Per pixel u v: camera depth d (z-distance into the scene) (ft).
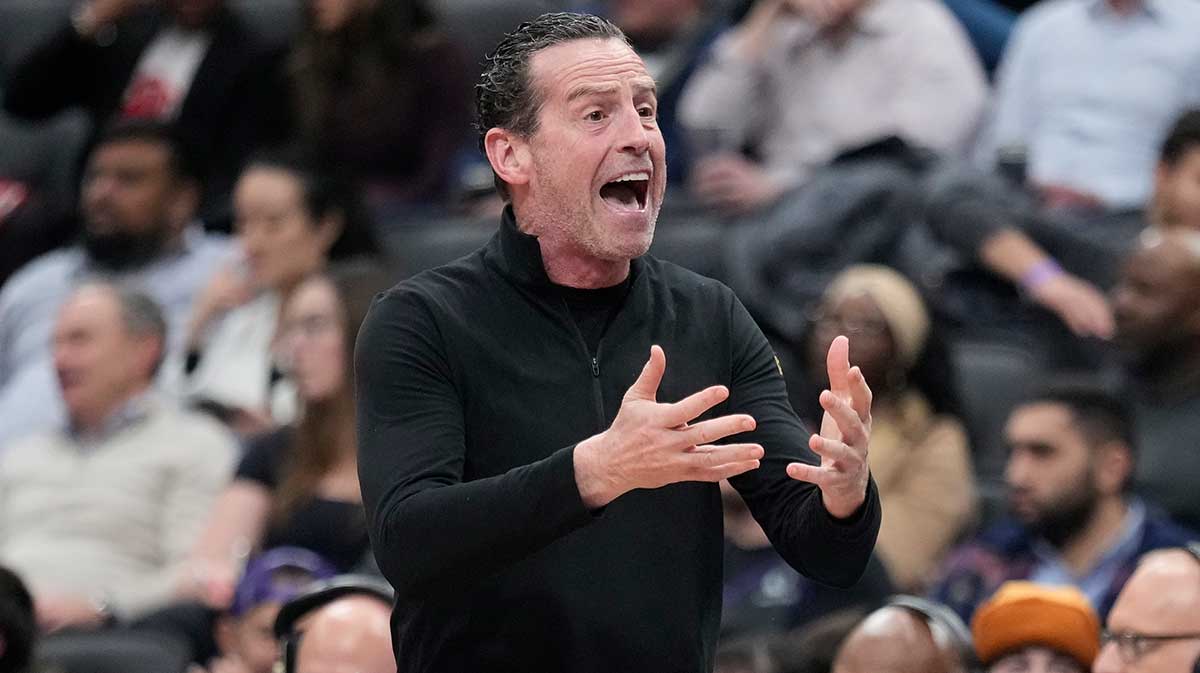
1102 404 49.73
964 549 51.34
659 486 24.82
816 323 57.82
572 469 23.85
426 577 24.64
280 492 54.70
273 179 65.62
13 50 93.40
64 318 61.93
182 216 72.43
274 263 65.36
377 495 25.44
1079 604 39.01
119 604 58.54
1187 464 52.75
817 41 73.15
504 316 26.91
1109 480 49.60
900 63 72.38
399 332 26.48
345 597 37.19
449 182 74.79
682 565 26.63
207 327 66.74
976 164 70.33
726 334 27.81
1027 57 73.00
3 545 60.70
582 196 26.37
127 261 71.97
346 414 55.16
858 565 25.76
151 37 83.25
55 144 84.79
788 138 73.20
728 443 27.14
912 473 55.57
